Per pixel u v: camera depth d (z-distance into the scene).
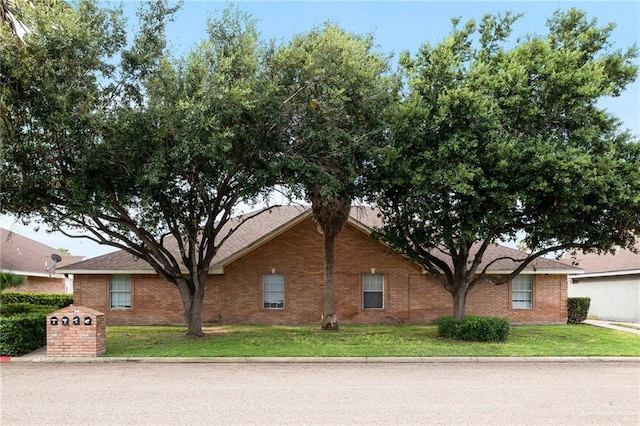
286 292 21.75
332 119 13.03
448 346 14.20
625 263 27.38
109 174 12.81
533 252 20.14
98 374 10.91
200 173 13.38
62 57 11.62
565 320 22.02
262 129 12.62
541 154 13.05
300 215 20.97
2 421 7.35
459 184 12.86
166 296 21.66
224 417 7.52
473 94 13.11
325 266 18.70
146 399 8.61
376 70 13.70
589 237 15.95
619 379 10.56
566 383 10.09
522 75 13.68
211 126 11.53
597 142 14.14
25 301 24.03
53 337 12.74
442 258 21.95
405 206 15.17
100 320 13.07
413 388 9.52
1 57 11.27
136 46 12.98
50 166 12.80
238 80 12.12
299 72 12.75
